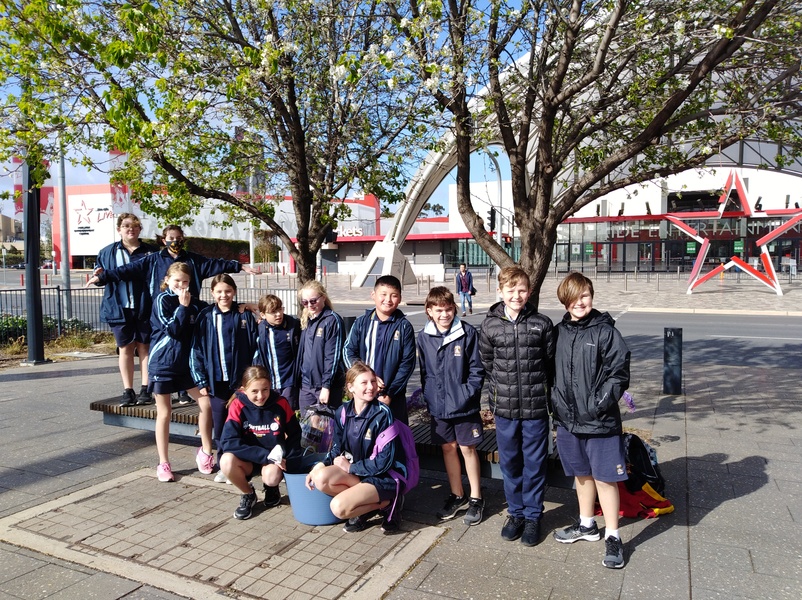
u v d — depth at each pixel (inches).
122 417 214.8
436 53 200.5
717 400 288.4
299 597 123.4
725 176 1403.8
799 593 122.6
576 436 143.6
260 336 190.7
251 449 161.6
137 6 213.5
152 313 192.5
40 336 410.9
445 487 187.8
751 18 183.3
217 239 1995.6
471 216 222.5
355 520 154.3
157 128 196.1
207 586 127.5
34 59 199.3
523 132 222.1
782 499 170.1
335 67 200.1
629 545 145.2
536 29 209.3
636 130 240.8
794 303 850.1
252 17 235.9
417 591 125.5
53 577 131.2
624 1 184.2
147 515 163.8
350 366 168.6
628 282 1347.2
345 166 258.8
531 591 125.0
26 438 234.1
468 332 159.2
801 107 213.5
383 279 167.3
